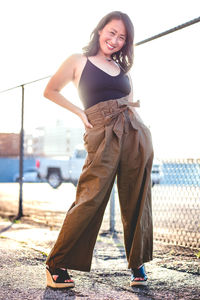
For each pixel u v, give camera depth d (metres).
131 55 2.35
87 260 2.19
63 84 2.25
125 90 2.26
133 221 2.26
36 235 3.86
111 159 2.12
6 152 16.95
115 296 2.08
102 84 2.18
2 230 4.23
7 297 2.04
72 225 2.10
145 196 2.20
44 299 2.01
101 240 3.73
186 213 5.69
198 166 4.54
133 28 2.28
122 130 2.15
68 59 2.25
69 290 2.17
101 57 2.28
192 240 3.82
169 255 3.07
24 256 2.92
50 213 6.25
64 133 15.34
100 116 2.15
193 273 2.55
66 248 2.14
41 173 13.21
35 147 16.88
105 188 2.13
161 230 4.54
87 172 2.13
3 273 2.48
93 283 2.32
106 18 2.24
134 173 2.21
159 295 2.10
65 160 12.35
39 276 2.44
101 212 2.20
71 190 12.00
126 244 2.30
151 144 2.25
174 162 4.18
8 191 12.25
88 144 2.16
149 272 2.56
